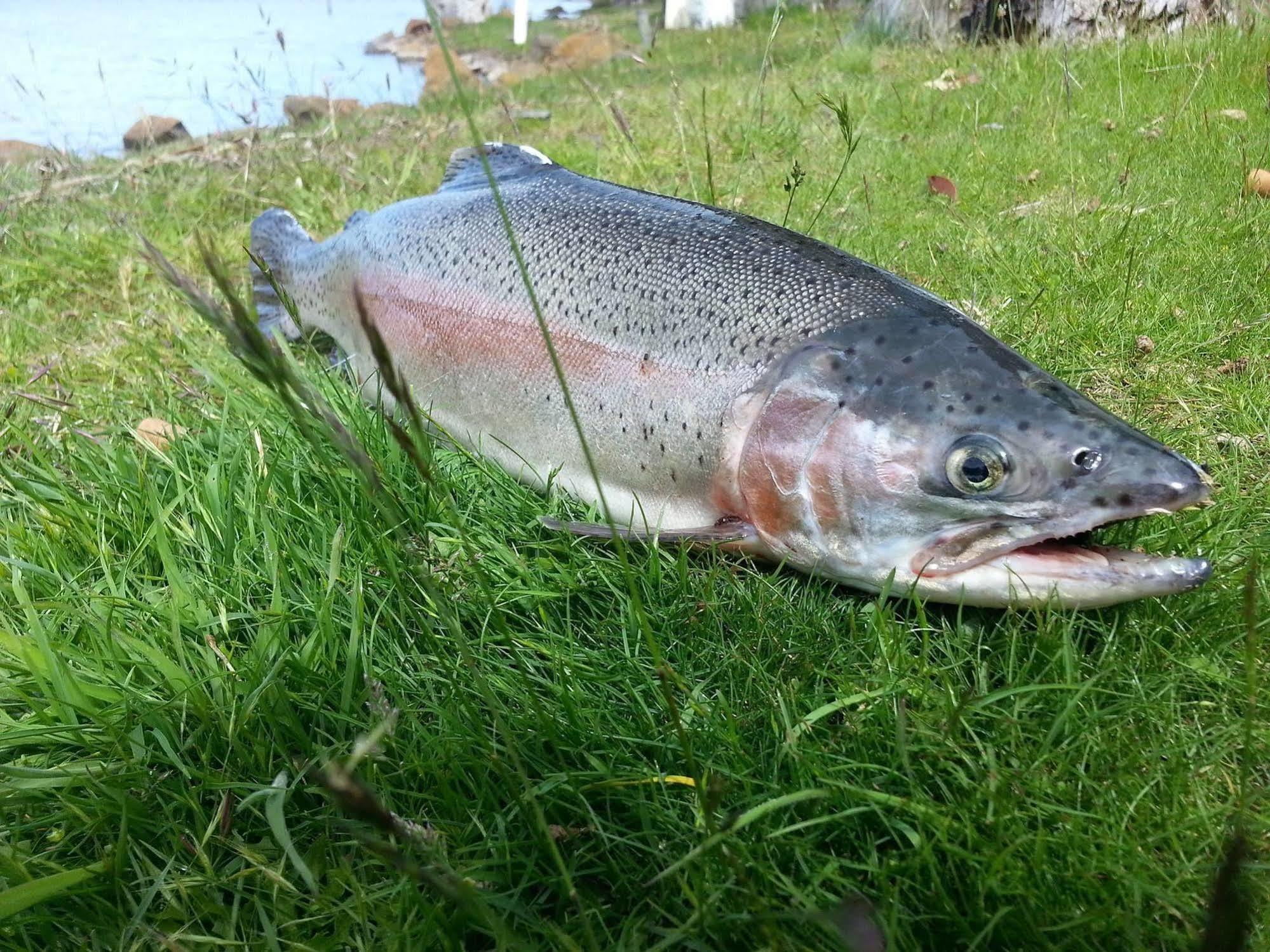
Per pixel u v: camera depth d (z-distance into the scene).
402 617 0.28
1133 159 0.62
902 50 1.05
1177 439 0.35
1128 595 0.25
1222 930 0.14
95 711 0.25
